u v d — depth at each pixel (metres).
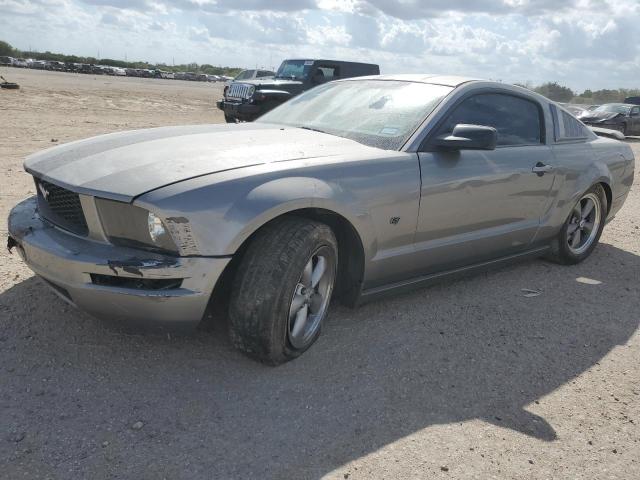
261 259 2.81
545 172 4.42
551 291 4.55
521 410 2.87
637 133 21.89
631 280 4.98
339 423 2.62
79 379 2.78
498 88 4.25
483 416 2.78
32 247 2.82
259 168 2.89
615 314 4.19
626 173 5.54
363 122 3.86
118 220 2.67
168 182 2.67
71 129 12.51
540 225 4.58
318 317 3.21
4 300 3.49
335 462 2.36
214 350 3.12
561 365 3.36
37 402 2.58
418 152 3.54
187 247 2.59
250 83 15.35
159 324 2.69
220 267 2.64
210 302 2.90
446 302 4.12
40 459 2.23
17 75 43.06
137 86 39.38
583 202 5.18
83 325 3.27
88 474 2.18
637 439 2.70
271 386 2.85
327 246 3.07
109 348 3.06
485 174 3.89
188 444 2.39
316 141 3.51
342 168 3.14
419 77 4.26
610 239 6.35
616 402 3.01
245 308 2.81
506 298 4.31
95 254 2.65
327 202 2.99
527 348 3.53
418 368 3.17
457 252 3.94
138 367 2.91
